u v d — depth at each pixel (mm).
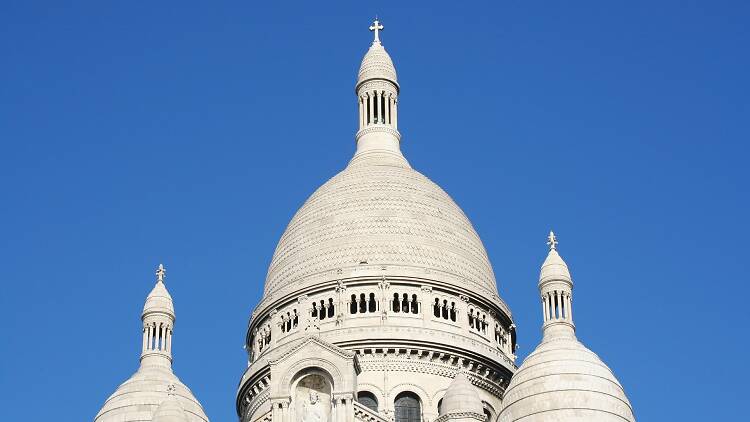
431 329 177250
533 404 148625
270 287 188375
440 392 174500
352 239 185125
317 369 149250
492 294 185875
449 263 184750
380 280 179875
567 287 161250
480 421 153875
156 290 169875
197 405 160375
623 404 149250
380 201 189250
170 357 166750
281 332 182000
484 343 180750
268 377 177625
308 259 185375
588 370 150500
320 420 147375
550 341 155750
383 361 174750
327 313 179625
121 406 158250
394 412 172500
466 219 194250
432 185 195750
